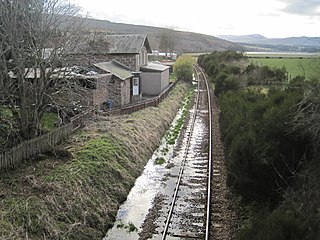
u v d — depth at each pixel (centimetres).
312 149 1122
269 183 1209
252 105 1786
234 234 1155
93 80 2394
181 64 5659
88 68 2588
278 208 1039
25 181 1288
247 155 1253
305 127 1117
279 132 1198
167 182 1661
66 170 1410
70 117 2102
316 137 1079
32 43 1521
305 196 993
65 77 1717
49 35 1602
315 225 871
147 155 2034
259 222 991
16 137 1574
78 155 1595
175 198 1450
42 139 1552
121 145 1859
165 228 1198
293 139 1166
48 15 1608
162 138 2486
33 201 1155
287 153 1174
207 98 4175
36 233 1046
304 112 1140
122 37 3847
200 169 1808
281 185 1170
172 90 4322
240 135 1470
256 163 1217
